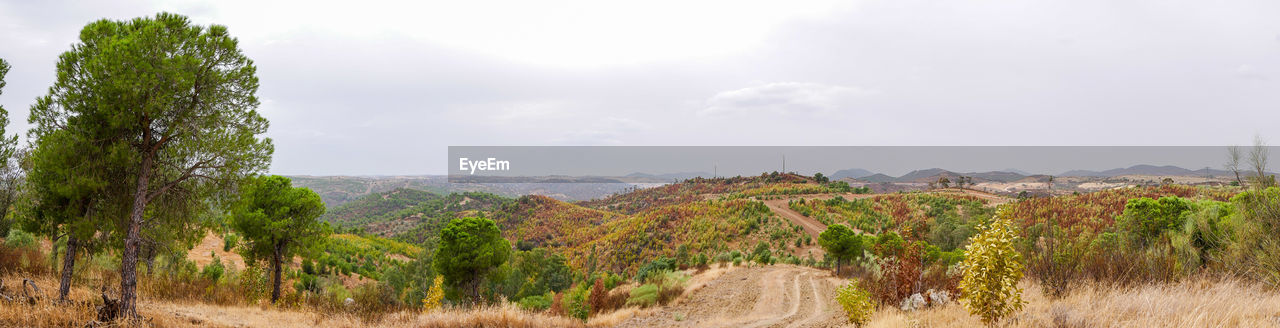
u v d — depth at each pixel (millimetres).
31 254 19000
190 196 13164
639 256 90625
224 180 12742
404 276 40656
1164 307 7125
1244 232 10719
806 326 17203
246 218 23141
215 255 39625
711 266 49250
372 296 21312
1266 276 9453
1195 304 7191
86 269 18219
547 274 51562
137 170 12344
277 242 24891
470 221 34625
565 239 144375
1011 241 7793
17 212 13633
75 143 11320
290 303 19688
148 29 10875
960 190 157375
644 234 101812
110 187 12242
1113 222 62469
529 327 15766
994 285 7816
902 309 14398
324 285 33188
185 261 26578
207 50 11648
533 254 51781
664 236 98812
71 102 11297
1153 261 11062
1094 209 75625
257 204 24375
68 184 11297
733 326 19047
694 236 93750
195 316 13141
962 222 78188
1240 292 8070
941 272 16172
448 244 34062
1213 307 6898
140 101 10930
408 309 19438
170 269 22500
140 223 11391
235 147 12320
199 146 12062
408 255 83562
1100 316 7496
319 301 20500
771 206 123062
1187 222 13172
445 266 34000
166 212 13164
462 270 34125
